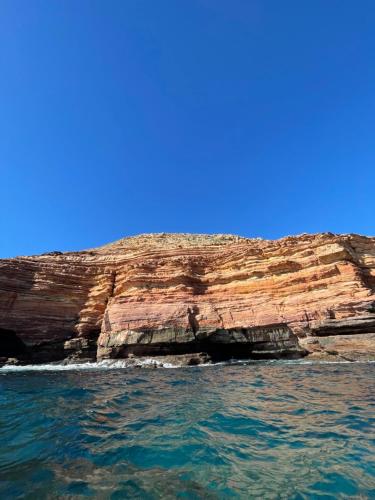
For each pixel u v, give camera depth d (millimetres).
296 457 5328
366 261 32281
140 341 27688
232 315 29594
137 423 7398
